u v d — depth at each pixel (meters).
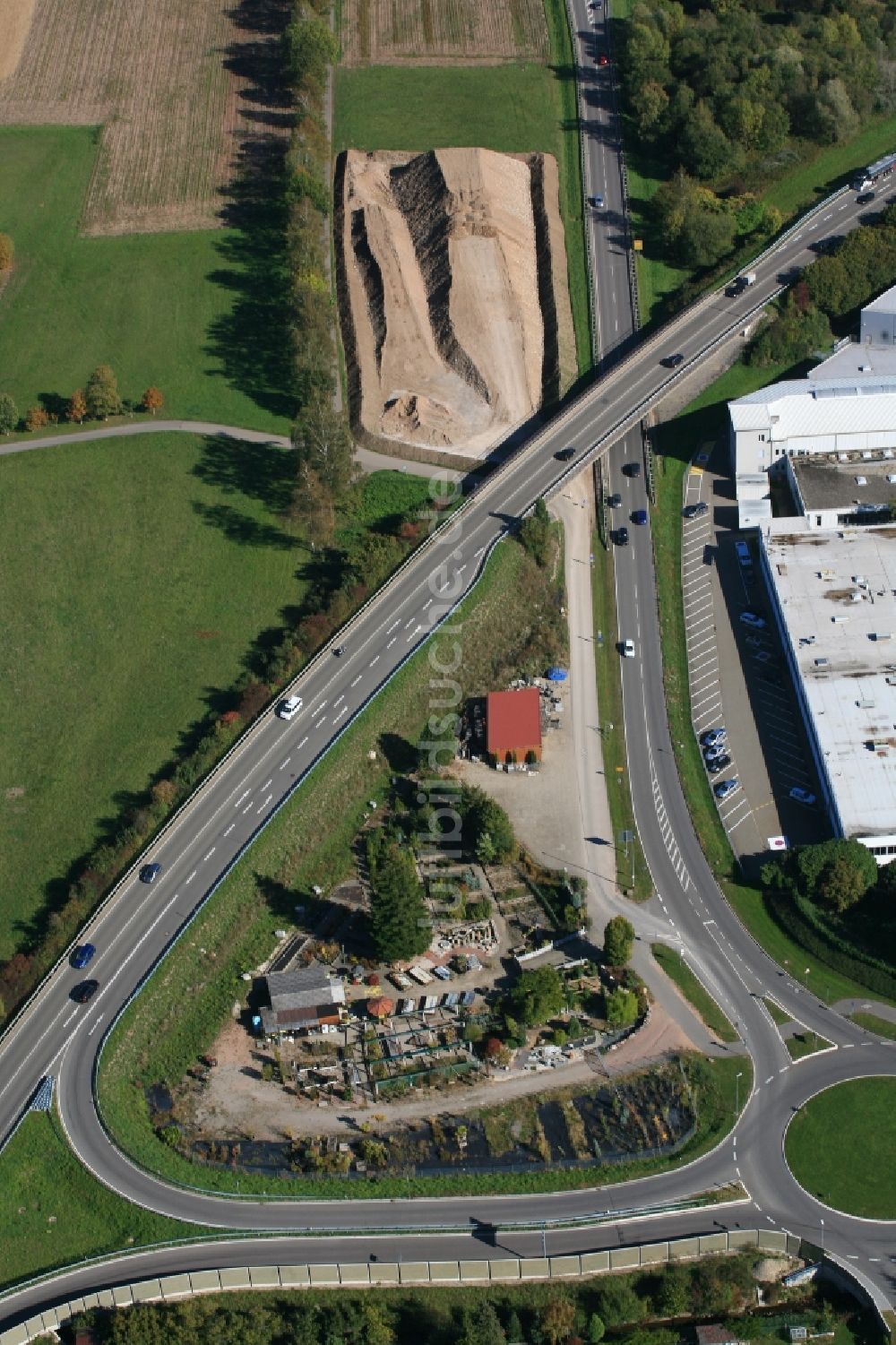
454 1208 169.88
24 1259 166.50
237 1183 173.00
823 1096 180.00
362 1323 158.88
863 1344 158.25
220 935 197.38
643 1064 184.62
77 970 192.38
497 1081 184.00
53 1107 178.50
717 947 197.25
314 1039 189.38
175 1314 158.38
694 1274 162.50
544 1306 160.25
